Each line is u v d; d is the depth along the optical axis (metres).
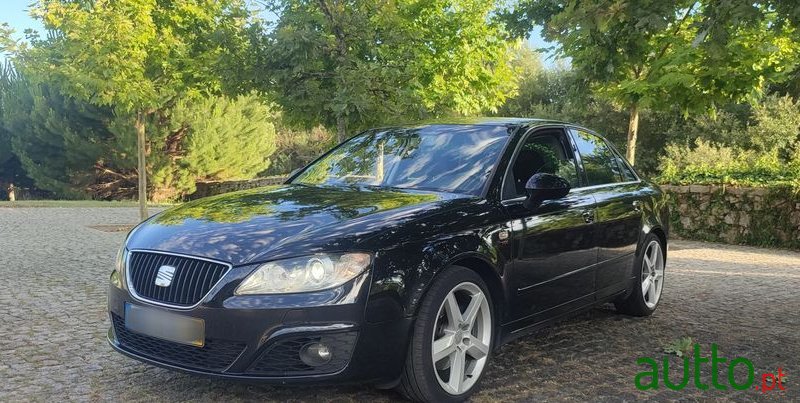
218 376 3.06
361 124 8.82
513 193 4.05
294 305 2.99
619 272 5.04
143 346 3.38
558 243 4.19
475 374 3.59
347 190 4.07
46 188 27.66
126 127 25.53
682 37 8.89
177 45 11.15
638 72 9.73
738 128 25.62
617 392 3.74
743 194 11.80
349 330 3.02
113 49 10.53
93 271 7.67
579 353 4.50
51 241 10.70
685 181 13.01
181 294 3.17
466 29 12.18
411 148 4.55
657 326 5.34
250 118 29.34
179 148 27.89
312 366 3.04
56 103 26.41
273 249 3.10
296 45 8.13
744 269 8.75
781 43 8.87
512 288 3.80
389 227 3.28
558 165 4.63
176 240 3.35
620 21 5.55
